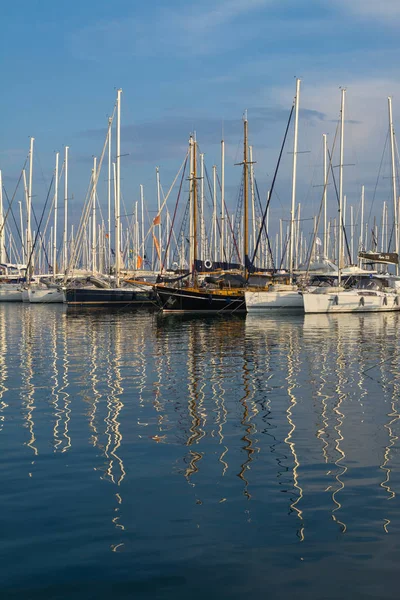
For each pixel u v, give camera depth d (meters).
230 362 23.98
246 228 59.41
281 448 12.22
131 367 22.84
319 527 8.45
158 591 6.88
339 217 54.59
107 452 12.03
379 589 6.88
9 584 7.04
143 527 8.49
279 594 6.80
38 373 21.52
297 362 23.84
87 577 7.18
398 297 54.69
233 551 7.77
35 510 9.11
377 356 25.48
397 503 9.25
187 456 11.74
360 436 13.05
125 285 64.06
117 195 64.56
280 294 53.94
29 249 84.06
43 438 13.08
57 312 59.75
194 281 57.59
